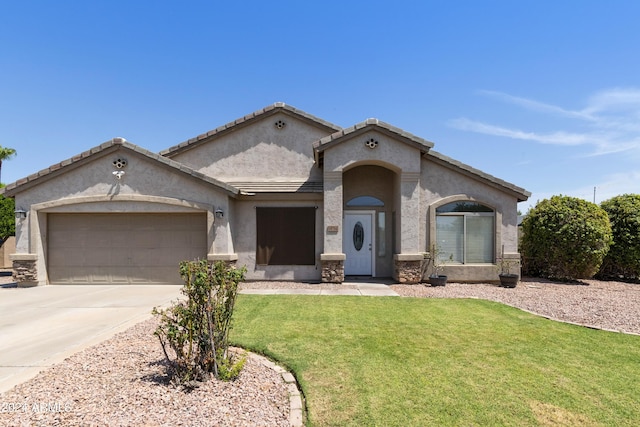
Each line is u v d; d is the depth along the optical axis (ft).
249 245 50.90
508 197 50.62
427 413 15.28
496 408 15.74
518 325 28.40
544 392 17.28
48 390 16.55
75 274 48.65
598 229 49.93
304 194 50.31
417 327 27.61
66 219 48.93
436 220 50.49
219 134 56.03
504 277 47.29
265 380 18.13
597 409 15.80
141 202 47.65
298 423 14.34
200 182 47.60
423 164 50.65
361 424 14.42
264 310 32.76
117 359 20.34
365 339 24.61
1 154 97.30
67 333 26.08
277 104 56.03
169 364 18.62
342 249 49.01
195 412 14.73
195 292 17.88
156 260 48.85
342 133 47.24
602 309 34.50
